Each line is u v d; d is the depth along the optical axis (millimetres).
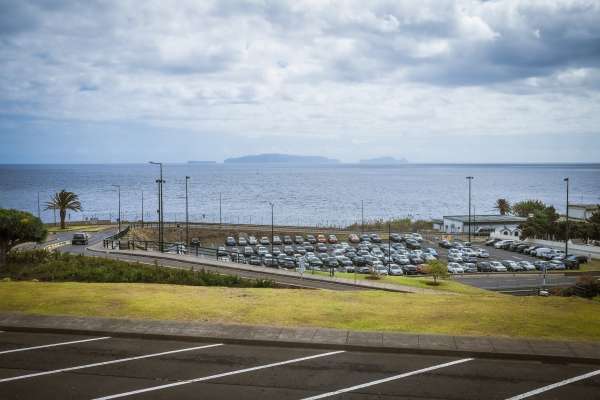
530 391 11617
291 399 11219
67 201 92188
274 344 14820
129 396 11375
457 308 19484
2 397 11289
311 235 103062
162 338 15453
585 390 11672
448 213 183625
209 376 12539
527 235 92062
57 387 11875
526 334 15586
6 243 34250
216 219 159250
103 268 31766
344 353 14211
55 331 16109
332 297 21969
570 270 63594
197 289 23781
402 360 13672
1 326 16422
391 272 61594
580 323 16953
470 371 12852
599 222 81000
